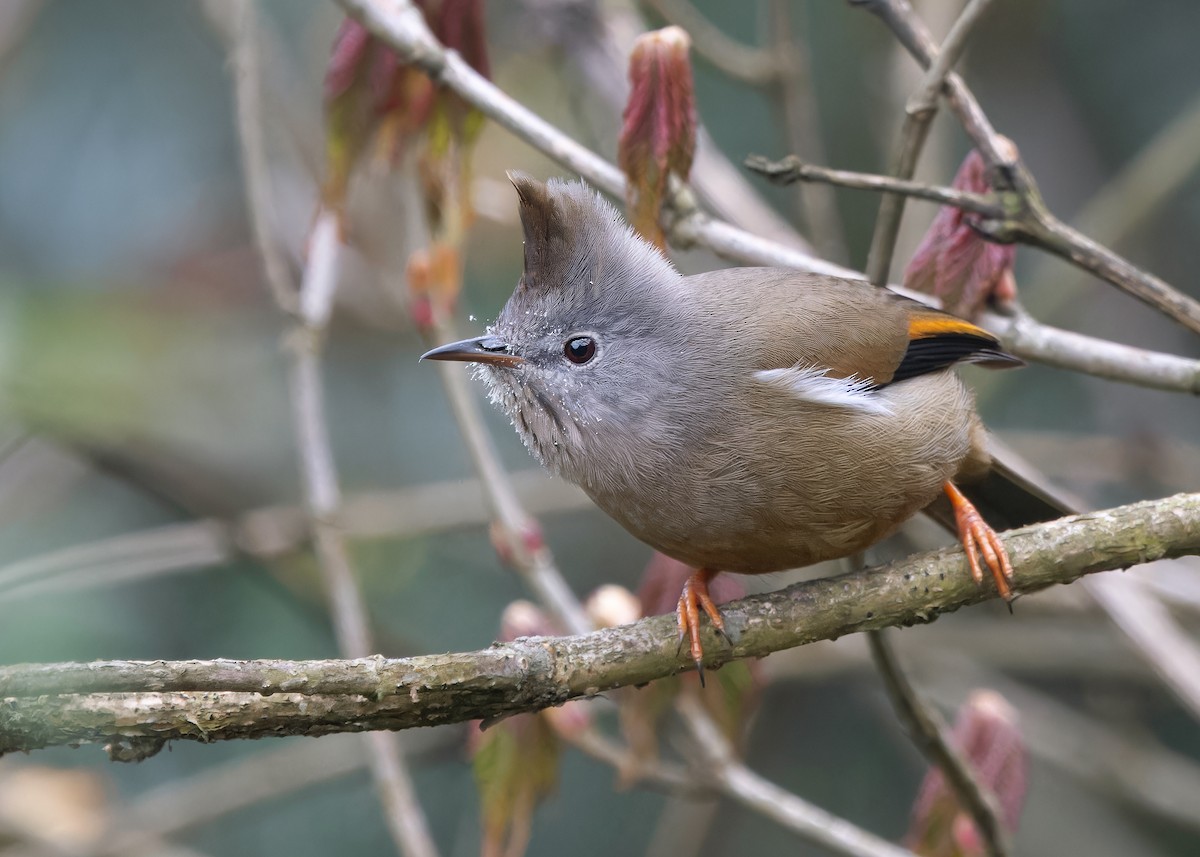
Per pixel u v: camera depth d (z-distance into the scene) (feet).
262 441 45.21
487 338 25.31
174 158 46.24
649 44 26.58
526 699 19.92
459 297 43.09
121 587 40.60
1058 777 42.01
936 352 25.11
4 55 41.37
